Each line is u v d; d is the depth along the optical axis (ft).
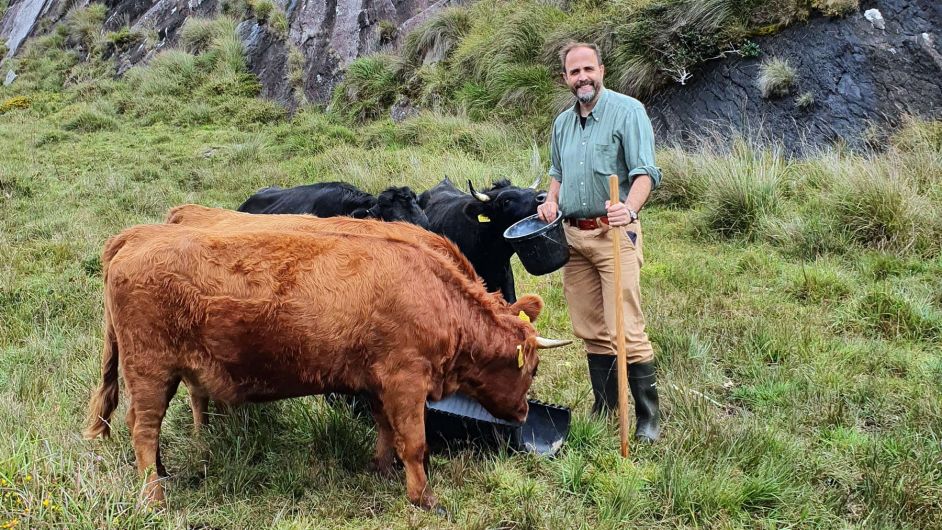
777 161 30.35
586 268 15.85
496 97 42.83
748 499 13.28
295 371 12.78
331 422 15.07
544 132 39.11
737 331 20.22
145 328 12.48
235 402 13.11
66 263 26.48
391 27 53.88
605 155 14.99
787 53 35.22
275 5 59.72
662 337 19.52
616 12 40.91
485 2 49.70
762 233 26.86
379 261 12.90
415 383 12.93
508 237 15.10
